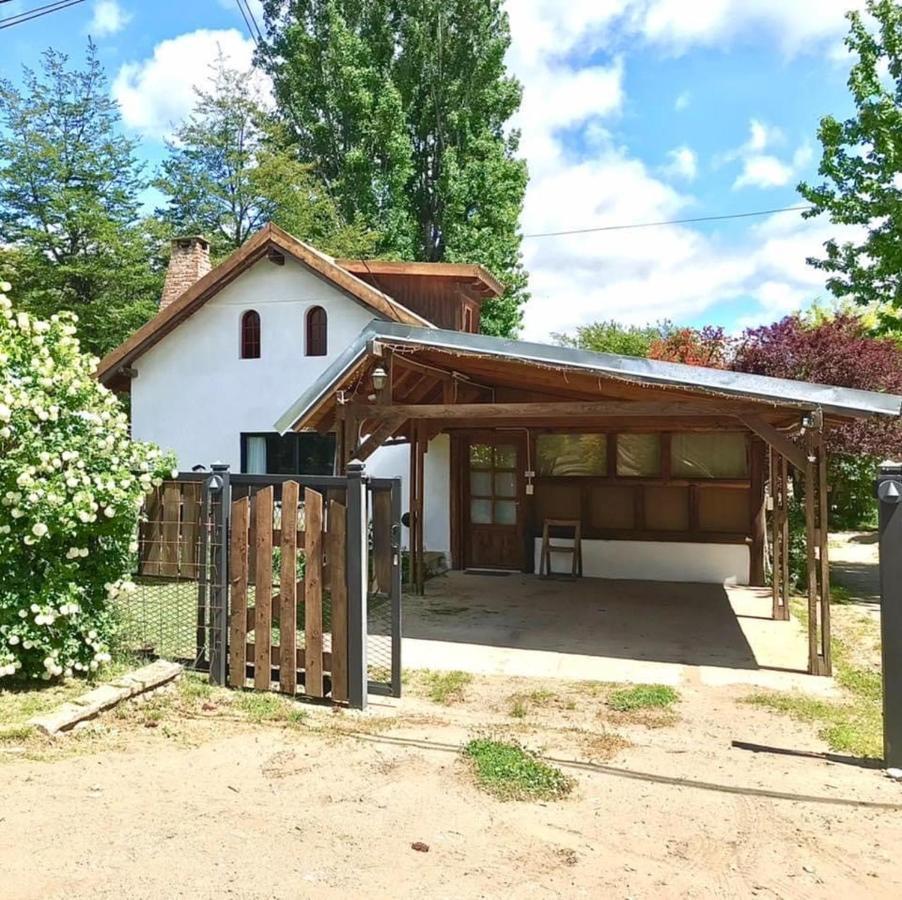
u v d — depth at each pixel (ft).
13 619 16.11
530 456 39.34
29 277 64.13
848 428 40.04
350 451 25.84
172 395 45.57
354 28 87.61
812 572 21.20
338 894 8.66
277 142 83.35
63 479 16.30
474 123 90.17
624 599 32.48
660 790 12.21
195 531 18.67
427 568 38.22
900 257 33.81
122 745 13.71
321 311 43.55
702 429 36.78
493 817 10.95
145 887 8.69
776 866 9.64
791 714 17.13
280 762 13.07
